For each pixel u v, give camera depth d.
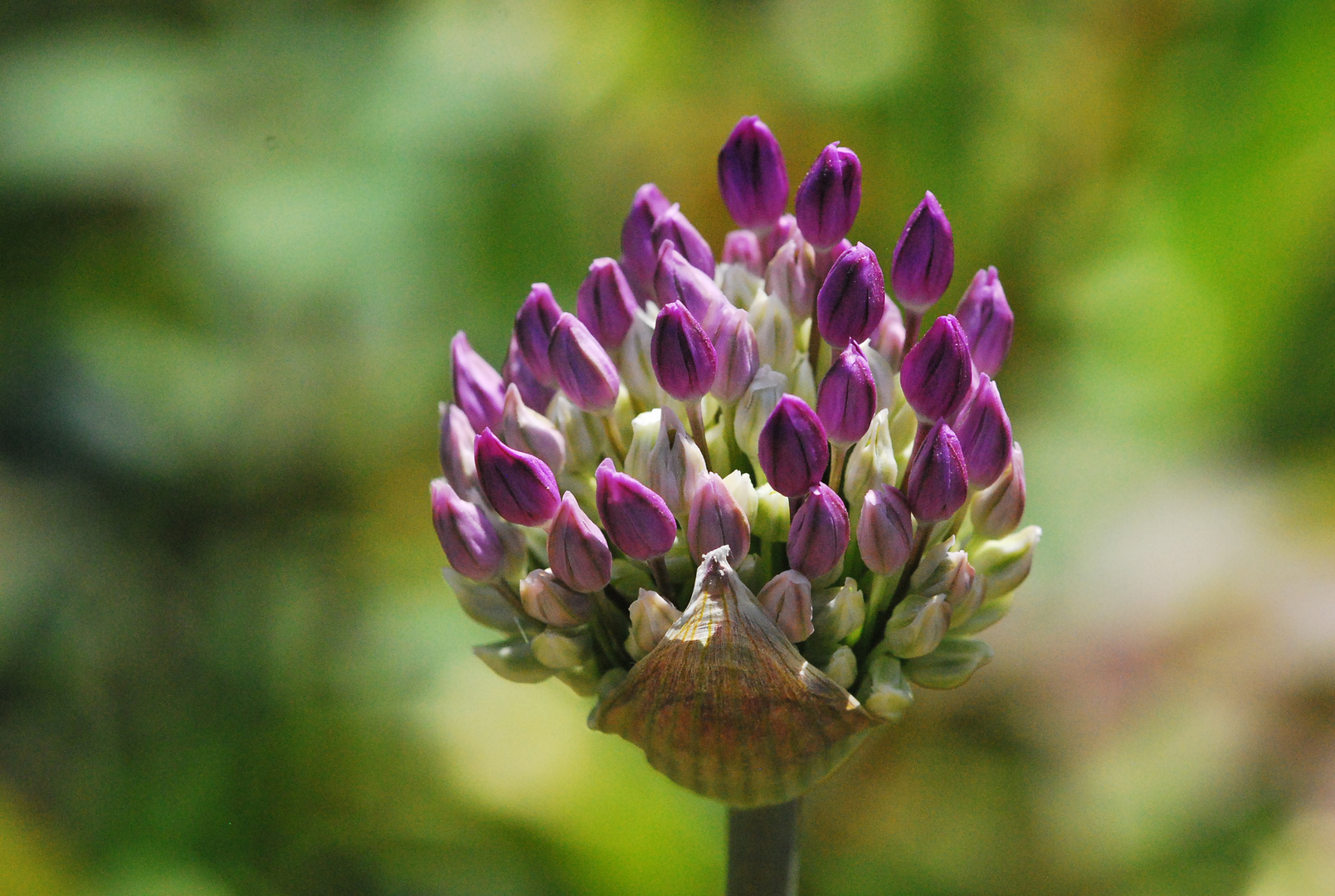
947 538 0.36
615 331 0.36
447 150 0.50
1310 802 0.43
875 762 0.45
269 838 0.45
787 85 0.50
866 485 0.35
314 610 0.49
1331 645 0.43
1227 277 0.48
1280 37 0.47
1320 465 0.45
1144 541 0.45
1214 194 0.48
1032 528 0.36
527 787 0.44
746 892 0.36
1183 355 0.49
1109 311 0.50
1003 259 0.50
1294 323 0.47
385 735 0.45
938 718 0.45
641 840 0.44
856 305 0.35
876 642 0.36
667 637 0.35
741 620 0.35
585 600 0.35
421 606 0.49
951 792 0.45
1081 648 0.44
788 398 0.35
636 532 0.35
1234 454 0.47
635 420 0.36
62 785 0.48
